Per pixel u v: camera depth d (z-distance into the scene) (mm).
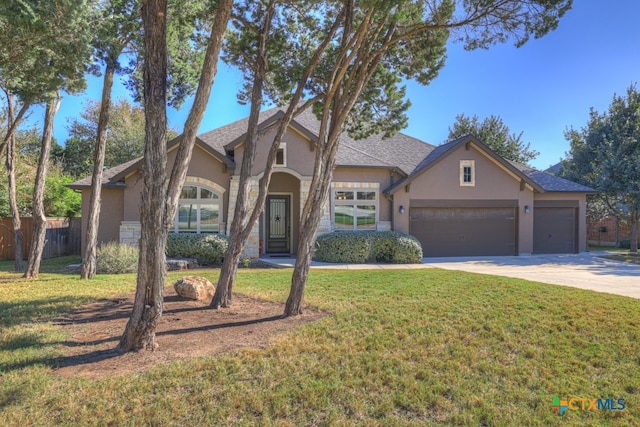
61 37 7641
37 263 11914
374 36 7156
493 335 5812
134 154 32250
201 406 3807
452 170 17719
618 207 21531
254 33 8703
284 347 5301
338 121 7168
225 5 5539
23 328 6281
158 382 4246
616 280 10711
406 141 21641
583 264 14922
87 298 8602
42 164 12000
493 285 9539
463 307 7340
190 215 15828
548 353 5164
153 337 5285
